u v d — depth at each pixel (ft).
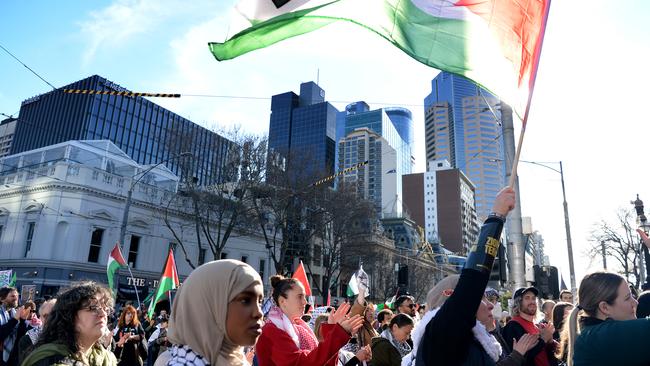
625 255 122.72
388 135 605.31
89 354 10.80
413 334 9.81
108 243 105.81
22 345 16.81
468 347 7.74
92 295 9.88
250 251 143.23
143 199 115.03
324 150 509.35
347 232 130.21
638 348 7.72
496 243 7.82
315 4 12.09
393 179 458.50
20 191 107.55
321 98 588.91
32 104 332.19
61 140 303.89
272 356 11.31
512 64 10.30
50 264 97.19
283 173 109.81
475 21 11.13
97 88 307.78
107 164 127.44
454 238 457.27
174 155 106.52
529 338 11.60
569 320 10.33
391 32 11.93
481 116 562.66
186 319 7.00
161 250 117.70
